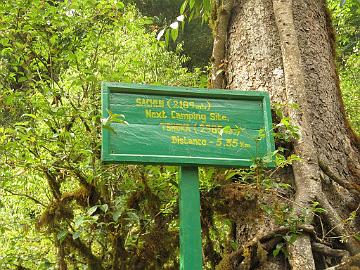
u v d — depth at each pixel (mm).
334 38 3578
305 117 2885
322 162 2830
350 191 2850
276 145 2848
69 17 3809
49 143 3373
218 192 2865
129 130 2420
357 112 7277
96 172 3020
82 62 3936
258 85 3082
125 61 4285
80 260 3186
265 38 3207
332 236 2652
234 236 2922
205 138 2506
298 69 3010
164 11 14086
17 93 3541
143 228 3004
